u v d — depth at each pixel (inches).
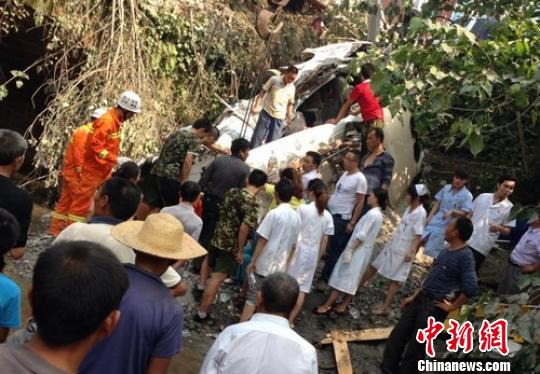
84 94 326.3
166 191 259.6
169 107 369.1
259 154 298.0
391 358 221.8
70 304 63.0
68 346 63.8
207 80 391.9
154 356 110.4
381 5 424.5
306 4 476.4
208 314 239.5
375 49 243.6
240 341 116.6
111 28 330.6
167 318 110.5
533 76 211.8
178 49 379.6
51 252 67.1
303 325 254.5
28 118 418.3
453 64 222.7
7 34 368.5
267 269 223.5
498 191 271.3
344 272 252.8
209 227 260.7
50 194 339.3
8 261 243.0
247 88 414.9
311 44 454.9
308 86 376.8
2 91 322.3
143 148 331.6
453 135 215.0
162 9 364.2
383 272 264.8
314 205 243.1
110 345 106.0
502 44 212.2
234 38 403.9
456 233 204.2
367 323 262.8
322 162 314.8
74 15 330.3
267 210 285.7
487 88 207.3
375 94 227.1
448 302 205.6
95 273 65.6
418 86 218.7
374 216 251.1
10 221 119.8
